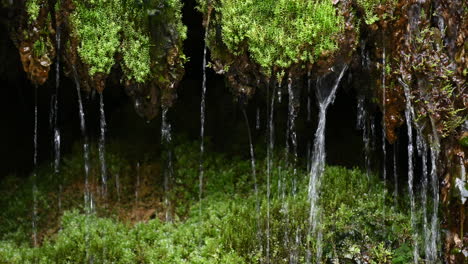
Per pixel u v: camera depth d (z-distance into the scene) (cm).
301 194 419
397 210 404
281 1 301
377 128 437
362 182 420
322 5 303
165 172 463
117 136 493
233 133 479
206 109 494
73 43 315
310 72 326
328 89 356
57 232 429
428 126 321
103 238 400
